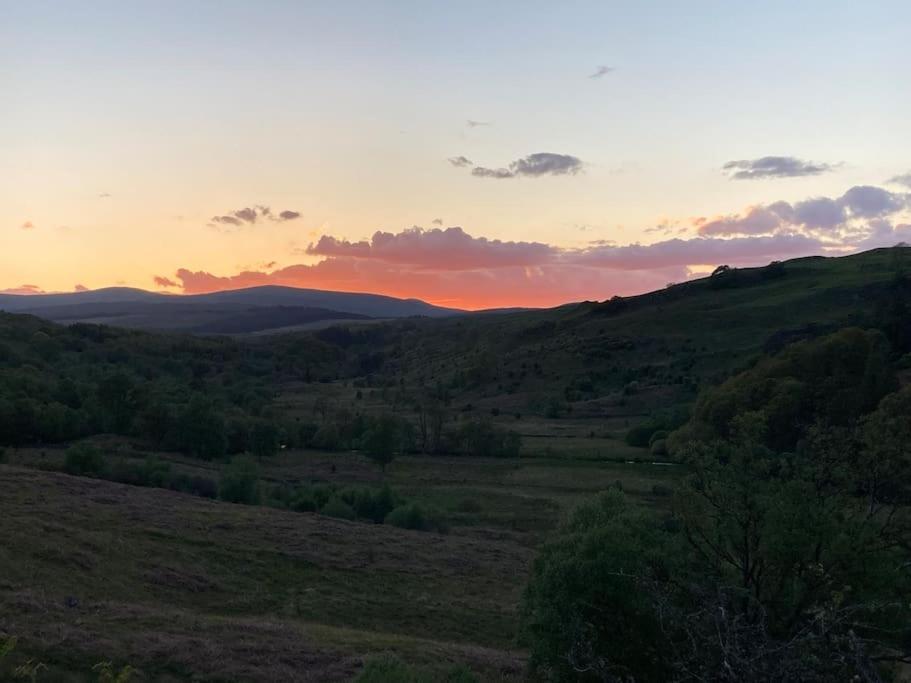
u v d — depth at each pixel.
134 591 32.28
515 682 25.02
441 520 59.50
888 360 85.25
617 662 16.95
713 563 19.11
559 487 76.31
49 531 36.78
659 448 91.50
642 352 165.62
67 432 84.94
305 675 22.50
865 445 19.09
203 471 73.81
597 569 17.77
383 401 150.75
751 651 7.87
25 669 18.61
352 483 77.88
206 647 23.56
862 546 16.53
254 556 40.59
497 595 40.00
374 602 36.62
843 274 189.75
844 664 7.94
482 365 173.62
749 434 20.44
